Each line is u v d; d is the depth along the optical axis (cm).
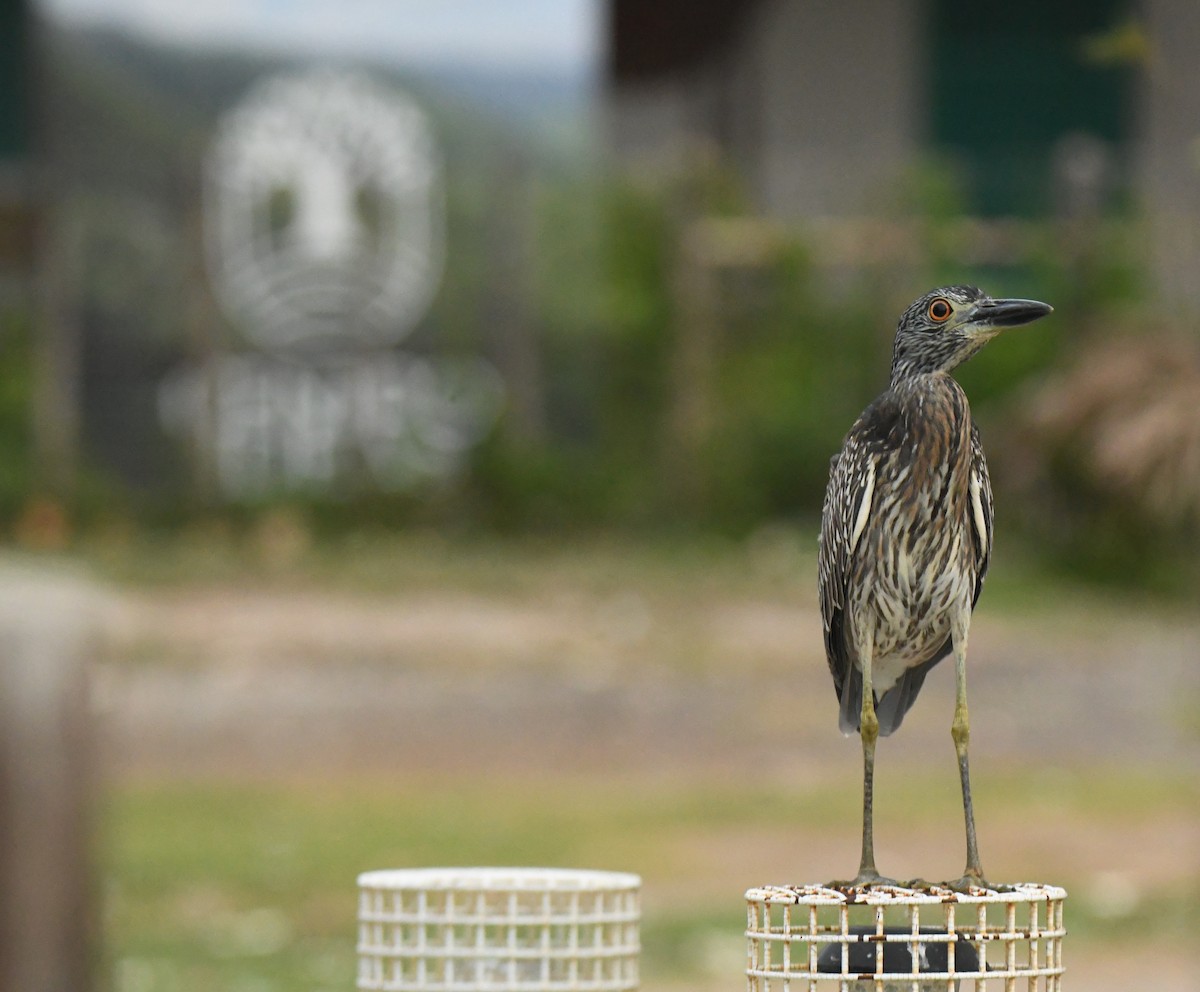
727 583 1795
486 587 1759
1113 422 1773
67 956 268
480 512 2111
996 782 1166
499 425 2150
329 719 1327
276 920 854
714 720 1338
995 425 1938
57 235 2216
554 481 2116
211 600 1680
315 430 2219
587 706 1373
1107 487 1789
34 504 2073
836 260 2162
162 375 2216
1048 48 2145
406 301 2238
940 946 320
